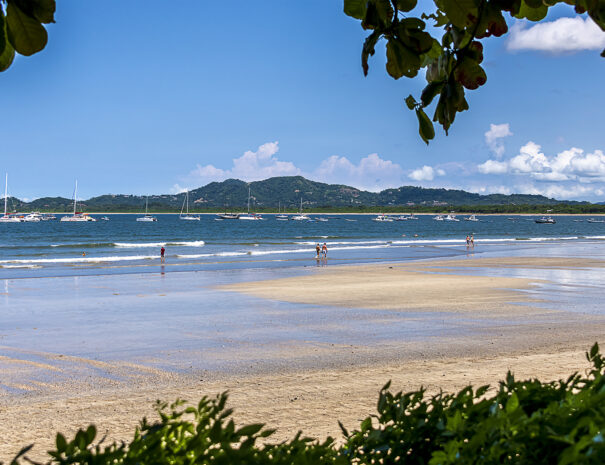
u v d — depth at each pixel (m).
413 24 1.65
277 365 11.82
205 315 18.89
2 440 7.73
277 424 7.84
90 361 12.59
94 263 45.62
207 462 1.87
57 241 87.06
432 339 14.25
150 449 1.84
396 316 18.06
